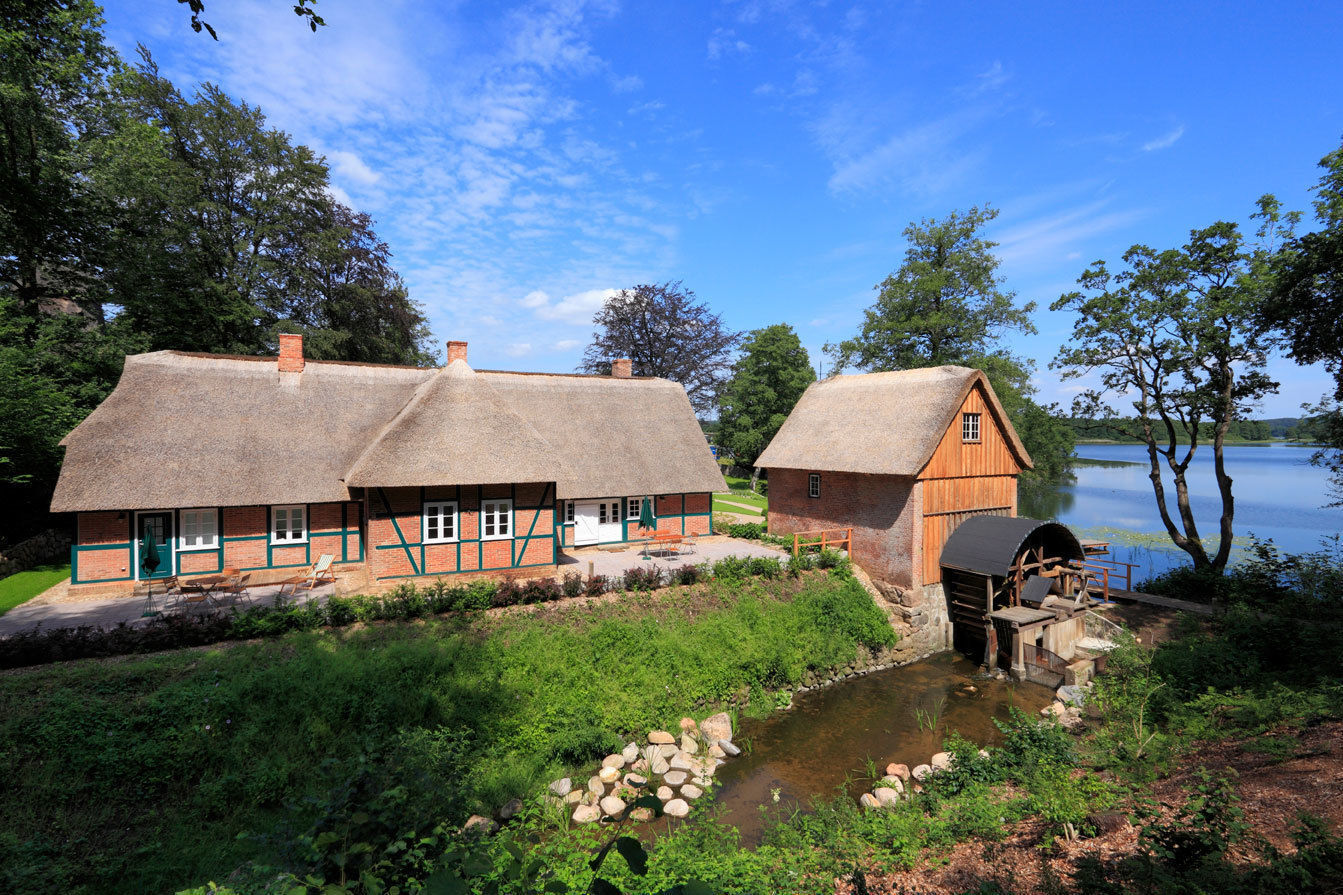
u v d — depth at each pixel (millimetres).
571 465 23391
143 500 16766
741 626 17953
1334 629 15461
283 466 18781
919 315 36812
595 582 17938
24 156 23547
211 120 30797
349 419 20656
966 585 21500
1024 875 7293
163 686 11758
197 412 18703
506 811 11422
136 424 17750
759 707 16547
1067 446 52969
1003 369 34812
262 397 19875
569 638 15469
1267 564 20781
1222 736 10992
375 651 13500
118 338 25562
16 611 16188
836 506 24875
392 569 18094
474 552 19016
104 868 8953
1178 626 19766
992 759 11969
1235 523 43812
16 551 20875
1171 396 24172
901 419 23344
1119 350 24906
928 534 21984
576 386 26016
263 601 16984
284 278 33938
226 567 18797
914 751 14586
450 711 12766
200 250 30109
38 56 22359
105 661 12453
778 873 8445
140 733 10883
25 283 25250
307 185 34469
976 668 20359
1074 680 17938
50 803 9891
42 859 8828
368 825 6434
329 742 11711
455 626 15211
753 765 13898
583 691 14461
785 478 27484
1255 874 5324
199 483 17516
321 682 12281
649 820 11461
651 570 18984
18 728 10367
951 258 36094
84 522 17344
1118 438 32969
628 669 15375
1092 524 43344
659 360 51688
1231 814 6348
